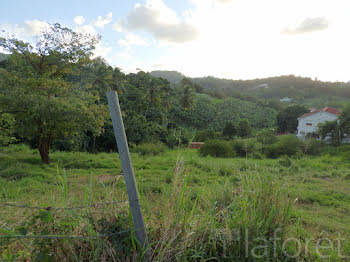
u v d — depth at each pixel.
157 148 17.55
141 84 50.31
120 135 2.14
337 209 5.54
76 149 20.14
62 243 2.11
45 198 4.29
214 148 17.09
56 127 10.18
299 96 116.81
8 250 2.00
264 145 19.06
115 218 2.42
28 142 19.53
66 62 11.70
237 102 83.88
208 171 9.39
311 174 9.25
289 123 45.56
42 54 10.98
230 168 9.40
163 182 7.04
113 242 2.19
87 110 10.23
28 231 2.29
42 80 10.01
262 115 70.25
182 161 2.96
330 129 23.20
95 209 2.58
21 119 10.16
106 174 8.89
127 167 2.16
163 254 2.19
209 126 54.62
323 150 17.77
